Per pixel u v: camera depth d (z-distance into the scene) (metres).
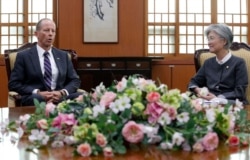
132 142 1.22
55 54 3.53
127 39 6.39
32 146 1.33
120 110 1.26
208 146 1.23
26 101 3.09
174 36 6.63
